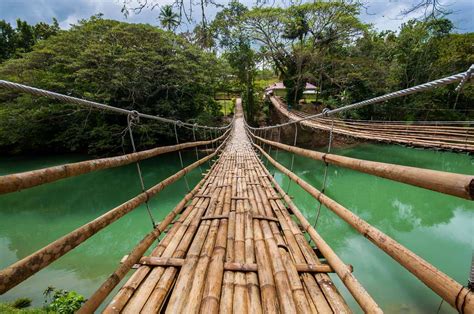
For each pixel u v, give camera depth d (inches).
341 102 674.8
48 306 129.6
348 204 271.9
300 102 797.2
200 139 560.1
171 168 447.5
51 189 347.6
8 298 142.9
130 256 57.4
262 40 747.4
